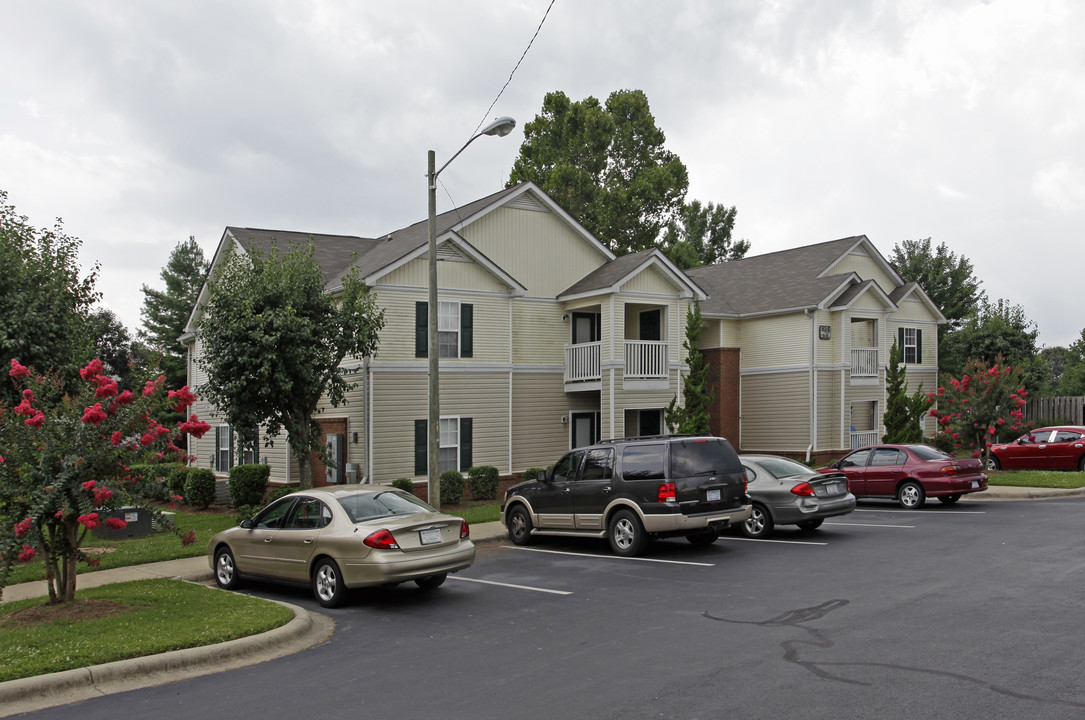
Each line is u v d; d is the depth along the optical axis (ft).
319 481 75.46
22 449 29.53
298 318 55.83
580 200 157.79
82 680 23.38
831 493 49.14
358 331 59.57
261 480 68.33
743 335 103.91
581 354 81.30
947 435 85.30
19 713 21.34
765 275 110.63
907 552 41.91
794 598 31.99
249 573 37.27
